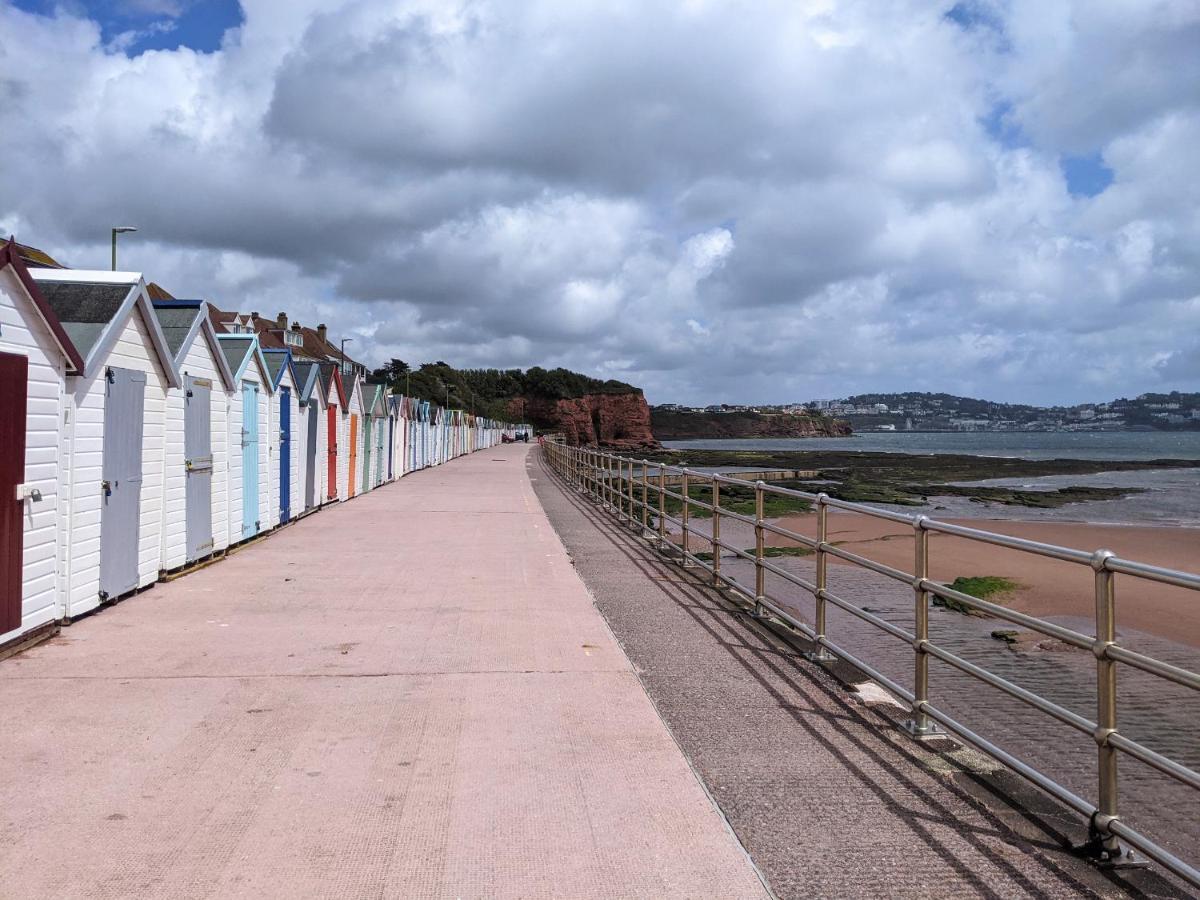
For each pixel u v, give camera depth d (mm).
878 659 8477
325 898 3166
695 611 8156
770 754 4602
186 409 9602
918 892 3264
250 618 7496
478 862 3439
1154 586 12875
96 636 6777
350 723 4949
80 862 3387
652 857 3500
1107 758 3543
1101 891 3287
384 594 8641
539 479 28578
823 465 71688
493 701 5379
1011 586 13383
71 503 6949
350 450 20000
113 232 18641
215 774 4223
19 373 6105
